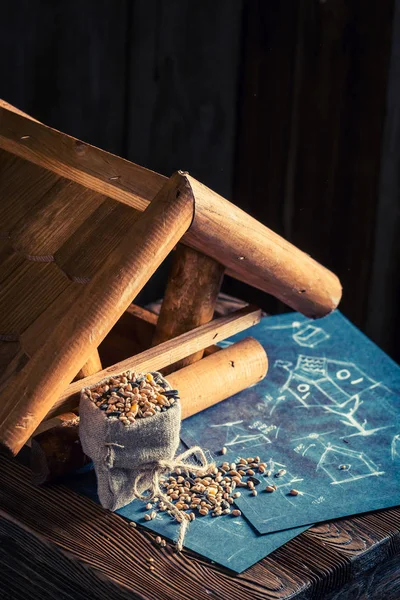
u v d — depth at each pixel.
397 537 1.93
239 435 2.22
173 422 1.84
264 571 1.78
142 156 3.30
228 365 2.31
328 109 3.28
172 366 2.29
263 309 3.64
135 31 3.12
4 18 2.90
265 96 3.35
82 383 1.91
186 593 1.70
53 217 2.05
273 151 3.41
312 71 3.27
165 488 1.99
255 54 3.30
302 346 2.70
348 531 1.92
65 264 1.95
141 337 2.45
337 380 2.53
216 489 1.99
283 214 3.46
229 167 3.46
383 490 2.06
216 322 2.23
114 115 3.20
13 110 2.30
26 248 2.03
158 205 1.87
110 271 1.84
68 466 1.96
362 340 2.76
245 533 1.88
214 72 3.29
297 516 1.94
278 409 2.36
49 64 3.03
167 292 2.24
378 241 3.35
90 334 1.82
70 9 2.99
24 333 1.87
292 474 2.09
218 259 2.12
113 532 1.85
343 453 2.19
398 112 3.19
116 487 1.85
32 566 1.84
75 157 2.07
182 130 3.33
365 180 3.30
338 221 3.39
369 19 3.13
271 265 2.13
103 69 3.12
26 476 2.01
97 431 1.80
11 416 1.76
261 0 3.23
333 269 3.45
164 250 1.87
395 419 2.36
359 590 1.90
